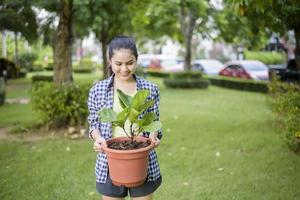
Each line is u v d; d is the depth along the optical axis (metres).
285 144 6.17
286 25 7.23
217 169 5.25
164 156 5.87
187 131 7.59
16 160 5.72
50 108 7.33
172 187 4.61
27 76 25.41
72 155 5.94
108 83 2.62
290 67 14.41
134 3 9.48
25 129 7.62
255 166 5.33
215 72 23.06
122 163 2.32
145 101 2.54
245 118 9.12
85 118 7.44
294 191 4.41
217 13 14.15
